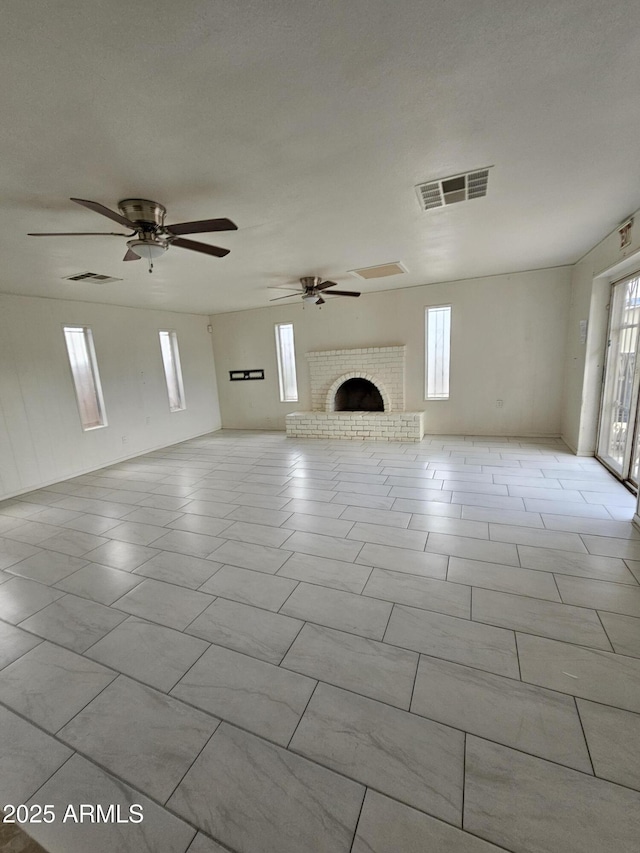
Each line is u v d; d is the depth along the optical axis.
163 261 3.59
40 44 1.19
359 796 1.27
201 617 2.18
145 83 1.38
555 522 3.03
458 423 6.00
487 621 2.02
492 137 1.88
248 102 1.53
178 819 1.25
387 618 2.08
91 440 5.29
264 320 7.04
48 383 4.77
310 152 1.92
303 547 2.87
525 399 5.59
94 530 3.40
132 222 2.32
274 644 1.95
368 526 3.13
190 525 3.37
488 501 3.49
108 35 1.17
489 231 3.30
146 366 6.14
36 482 4.63
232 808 1.26
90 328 5.28
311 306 6.59
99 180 2.06
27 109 1.48
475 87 1.51
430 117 1.69
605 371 4.29
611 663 1.72
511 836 1.14
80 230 2.70
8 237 2.72
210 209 2.52
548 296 5.21
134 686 1.76
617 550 2.60
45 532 3.40
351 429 6.22
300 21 1.17
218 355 7.59
